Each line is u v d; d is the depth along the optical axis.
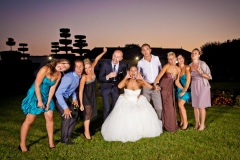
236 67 35.25
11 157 4.61
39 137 5.86
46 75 4.69
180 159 4.48
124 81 5.76
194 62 6.12
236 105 10.15
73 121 5.38
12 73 19.92
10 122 7.48
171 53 6.03
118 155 4.66
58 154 4.77
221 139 5.52
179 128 6.39
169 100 6.08
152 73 6.40
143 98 5.91
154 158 4.54
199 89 6.04
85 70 5.39
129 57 38.88
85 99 5.57
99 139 5.67
